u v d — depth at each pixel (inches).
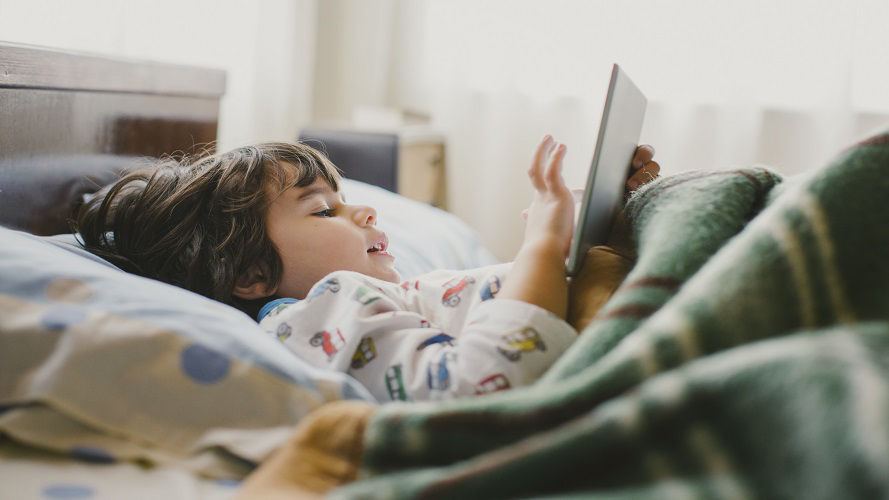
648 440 16.1
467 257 57.9
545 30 96.7
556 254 27.9
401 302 31.2
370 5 102.1
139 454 22.5
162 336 24.3
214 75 59.1
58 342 23.7
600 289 27.6
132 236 35.9
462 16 98.9
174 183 36.6
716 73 92.3
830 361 14.9
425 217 59.2
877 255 20.5
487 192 100.6
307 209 35.5
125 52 79.4
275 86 95.3
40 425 22.5
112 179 46.4
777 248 20.1
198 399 23.7
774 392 14.9
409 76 104.6
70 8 73.3
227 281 33.6
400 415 19.8
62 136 40.9
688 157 94.2
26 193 38.1
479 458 18.4
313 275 34.9
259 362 24.6
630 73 94.7
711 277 20.0
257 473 20.1
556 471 16.4
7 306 24.4
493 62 98.4
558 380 21.8
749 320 19.0
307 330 28.8
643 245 27.0
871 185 21.5
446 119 100.9
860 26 88.7
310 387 24.6
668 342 18.4
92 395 22.9
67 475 21.1
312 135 87.0
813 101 90.5
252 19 90.4
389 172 84.8
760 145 93.0
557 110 98.3
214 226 34.9
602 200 28.0
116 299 25.3
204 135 58.6
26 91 37.4
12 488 19.9
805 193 21.4
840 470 13.2
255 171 35.7
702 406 15.8
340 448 20.0
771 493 14.4
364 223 36.6
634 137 33.9
